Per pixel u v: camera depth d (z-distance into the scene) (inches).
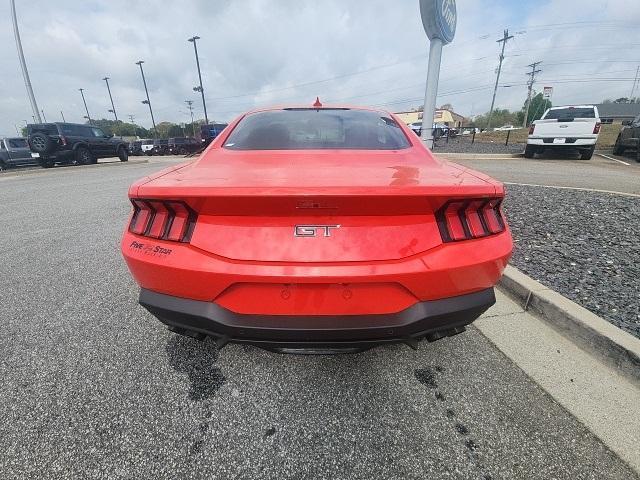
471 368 78.9
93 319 100.1
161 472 56.4
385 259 57.2
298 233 56.9
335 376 77.3
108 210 246.2
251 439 62.3
